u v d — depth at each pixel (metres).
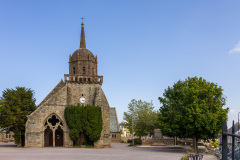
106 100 55.19
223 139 7.17
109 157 31.58
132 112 80.25
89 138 50.91
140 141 65.31
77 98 53.84
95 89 54.88
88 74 56.94
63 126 51.38
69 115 50.81
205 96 40.28
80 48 59.50
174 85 45.25
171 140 58.44
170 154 36.19
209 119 37.28
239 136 6.17
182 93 41.66
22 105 55.09
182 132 40.91
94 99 54.22
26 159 28.59
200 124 37.53
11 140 96.44
